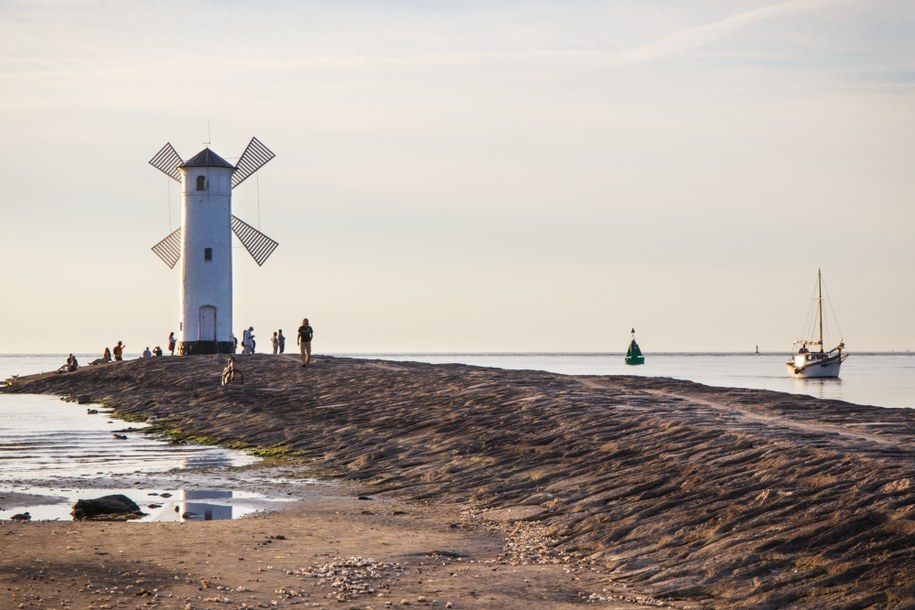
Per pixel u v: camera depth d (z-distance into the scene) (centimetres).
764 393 3812
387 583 1747
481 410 3703
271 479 3070
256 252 9062
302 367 6175
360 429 3812
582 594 1686
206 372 6391
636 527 2030
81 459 3553
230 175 8356
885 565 1573
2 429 4612
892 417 2969
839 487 1955
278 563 1880
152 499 2709
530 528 2197
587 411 3334
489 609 1597
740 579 1658
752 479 2147
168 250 8900
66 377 7594
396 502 2638
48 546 1997
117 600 1609
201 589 1689
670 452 2561
